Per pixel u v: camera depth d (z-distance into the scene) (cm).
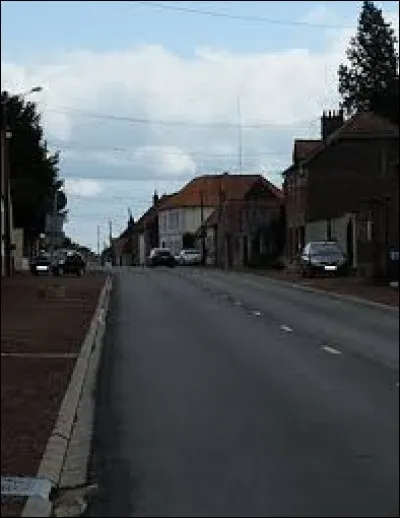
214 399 1326
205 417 1194
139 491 862
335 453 984
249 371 1597
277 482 876
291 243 7275
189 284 4562
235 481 882
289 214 7388
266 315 2777
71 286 4438
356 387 1409
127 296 3688
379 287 3828
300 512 780
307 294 3741
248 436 1074
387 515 769
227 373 1577
